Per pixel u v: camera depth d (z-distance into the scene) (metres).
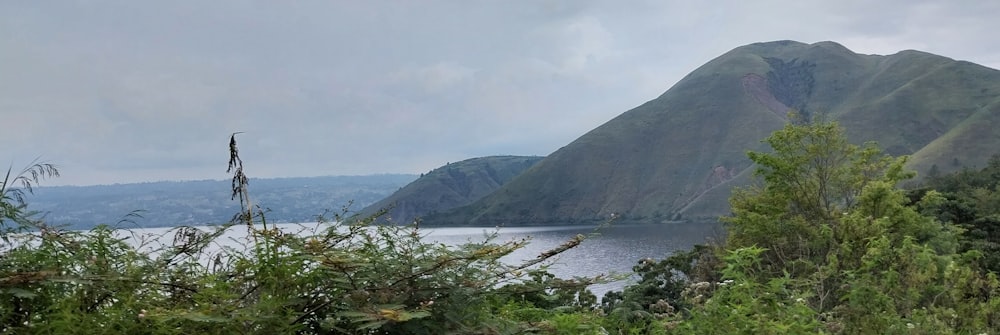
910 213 20.11
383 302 2.24
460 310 2.33
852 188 22.34
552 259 2.52
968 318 6.45
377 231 2.38
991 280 7.71
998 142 135.00
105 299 2.08
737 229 22.30
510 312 2.86
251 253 2.25
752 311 4.21
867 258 6.98
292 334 2.12
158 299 2.11
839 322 4.88
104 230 2.18
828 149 22.62
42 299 2.03
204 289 2.13
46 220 2.14
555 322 3.05
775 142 22.73
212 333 2.06
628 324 4.04
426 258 2.33
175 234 2.26
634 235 104.94
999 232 32.50
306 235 2.33
